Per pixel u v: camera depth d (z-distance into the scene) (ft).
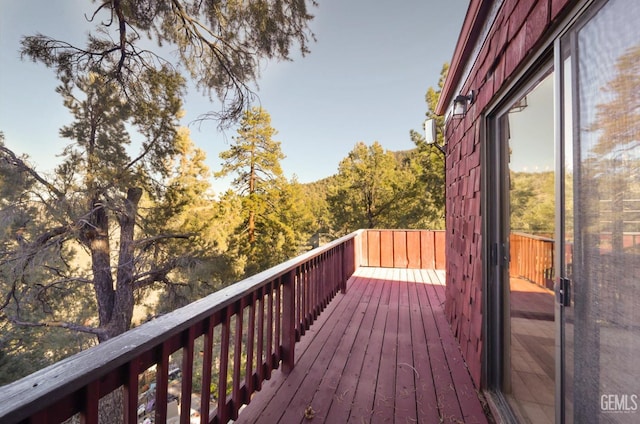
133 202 23.57
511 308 6.28
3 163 20.22
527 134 5.46
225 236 41.55
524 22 4.88
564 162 3.83
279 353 7.70
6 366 30.53
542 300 4.90
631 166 2.70
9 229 21.09
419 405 6.58
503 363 6.65
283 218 62.95
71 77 18.11
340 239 14.55
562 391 3.82
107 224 25.04
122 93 20.06
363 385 7.32
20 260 21.29
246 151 55.01
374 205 55.36
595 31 3.20
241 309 5.79
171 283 28.96
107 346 3.04
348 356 8.80
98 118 21.06
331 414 6.23
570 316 3.66
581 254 3.42
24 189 20.68
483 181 7.43
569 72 3.74
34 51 15.74
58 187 20.66
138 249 27.04
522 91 5.63
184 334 4.14
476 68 8.12
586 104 3.36
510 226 6.42
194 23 15.52
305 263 9.87
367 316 12.20
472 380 7.61
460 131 10.09
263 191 56.44
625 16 2.77
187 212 30.83
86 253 26.45
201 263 29.37
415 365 8.30
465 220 9.14
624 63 2.79
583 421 3.37
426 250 22.56
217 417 5.15
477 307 7.56
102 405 19.66
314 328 10.89
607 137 3.01
